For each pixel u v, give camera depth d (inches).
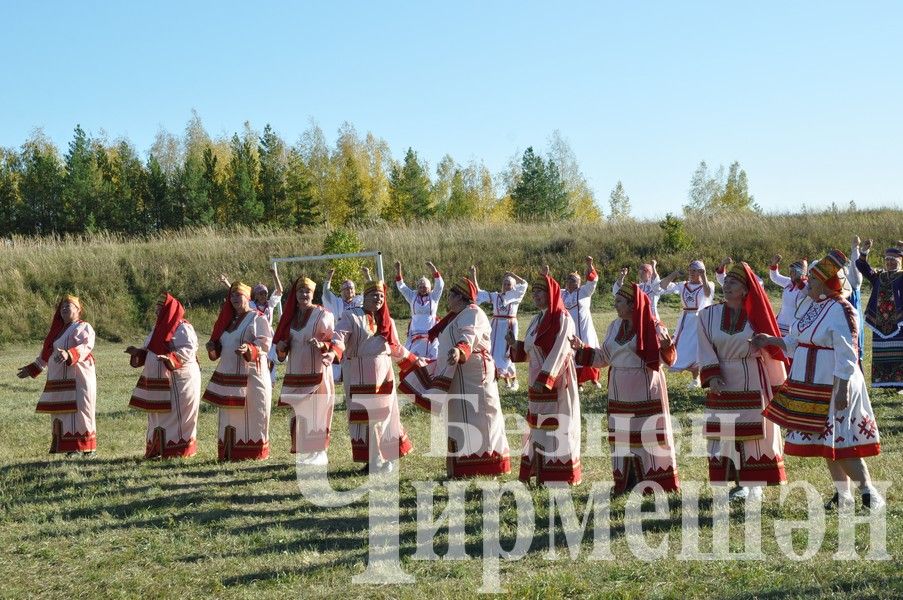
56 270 1176.2
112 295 1148.5
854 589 192.2
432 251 1266.0
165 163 3120.1
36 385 678.5
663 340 286.5
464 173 3152.1
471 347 312.7
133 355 378.9
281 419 469.7
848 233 1286.9
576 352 303.4
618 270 1228.5
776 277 598.2
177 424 378.9
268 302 549.0
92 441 394.9
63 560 249.4
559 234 1364.4
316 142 2886.3
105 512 294.5
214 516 286.2
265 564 236.7
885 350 461.7
